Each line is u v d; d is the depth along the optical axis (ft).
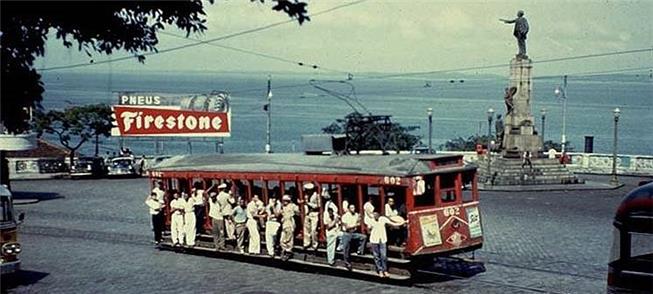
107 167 198.70
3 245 66.39
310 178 76.13
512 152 176.96
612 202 135.23
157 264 80.18
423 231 68.74
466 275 71.77
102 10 24.58
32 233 103.04
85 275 73.46
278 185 80.02
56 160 207.72
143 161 204.74
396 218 68.49
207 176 87.04
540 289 64.69
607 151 416.46
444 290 65.31
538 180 168.25
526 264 76.79
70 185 175.22
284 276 73.31
